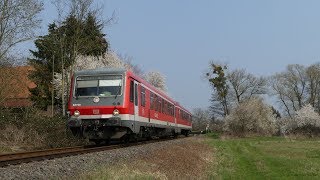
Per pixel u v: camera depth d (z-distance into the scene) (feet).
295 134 241.96
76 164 43.83
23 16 93.76
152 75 255.70
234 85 297.74
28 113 88.69
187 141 119.75
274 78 306.55
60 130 86.94
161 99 103.40
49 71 165.89
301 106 301.22
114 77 70.33
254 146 144.46
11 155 47.47
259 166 83.20
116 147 70.79
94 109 68.59
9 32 94.22
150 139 101.40
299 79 302.86
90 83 70.44
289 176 70.90
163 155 64.69
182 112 153.48
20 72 101.24
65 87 139.33
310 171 76.18
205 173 64.75
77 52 122.83
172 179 48.39
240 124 236.22
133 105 72.23
